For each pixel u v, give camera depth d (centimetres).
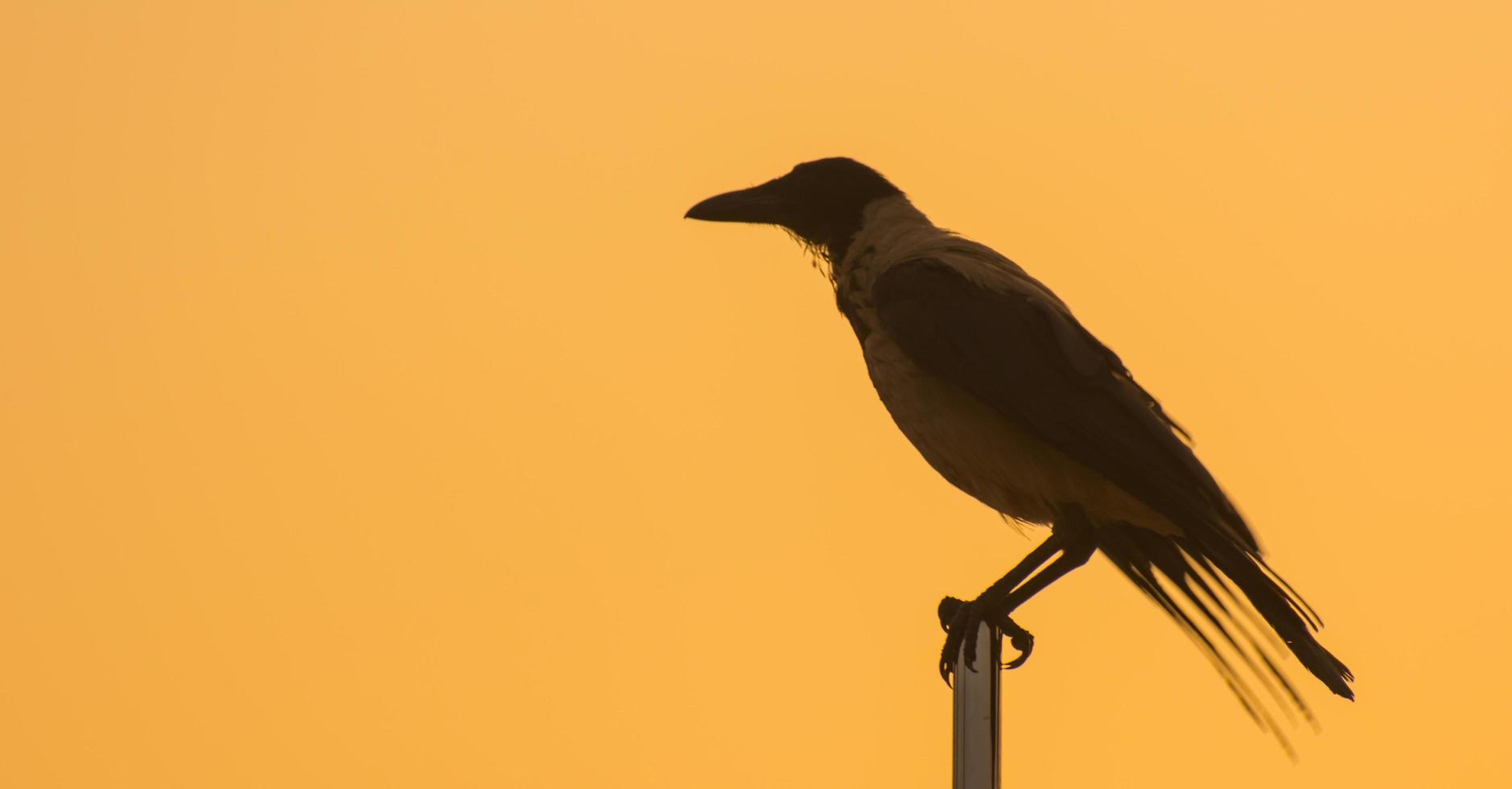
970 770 787
